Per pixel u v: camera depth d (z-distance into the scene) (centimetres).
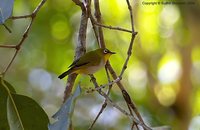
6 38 1377
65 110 474
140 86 1484
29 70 1447
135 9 1412
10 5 505
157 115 1444
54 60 1449
